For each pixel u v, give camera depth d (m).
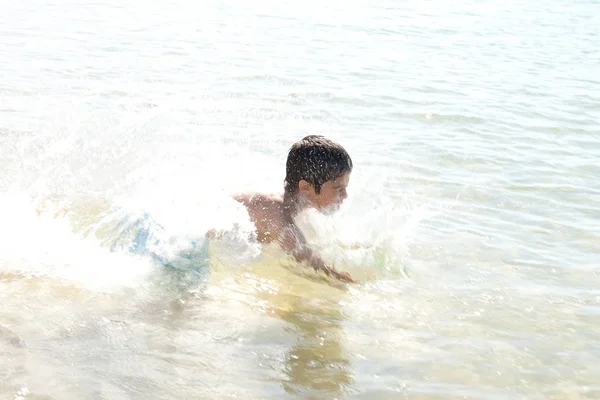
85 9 15.10
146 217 4.28
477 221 5.07
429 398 2.97
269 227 4.29
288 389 2.96
